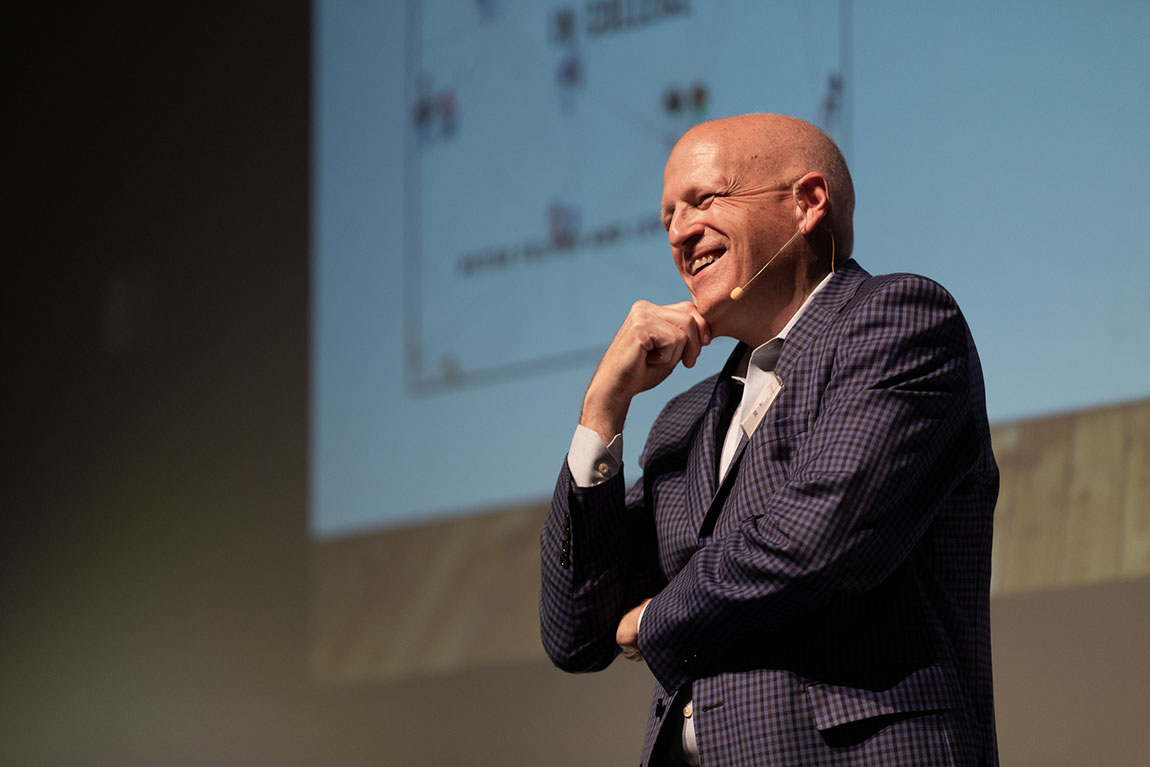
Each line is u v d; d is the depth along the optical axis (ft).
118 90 29.01
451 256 22.79
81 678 27.35
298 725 23.90
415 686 21.97
